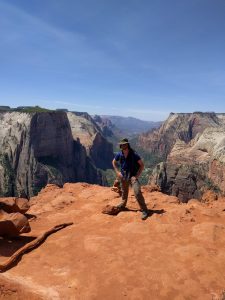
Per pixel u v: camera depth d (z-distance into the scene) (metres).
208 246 4.23
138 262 3.83
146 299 3.22
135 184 5.22
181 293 3.29
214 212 5.46
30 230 5.02
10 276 3.67
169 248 4.17
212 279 3.51
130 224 4.86
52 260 4.06
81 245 4.38
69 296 3.27
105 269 3.73
